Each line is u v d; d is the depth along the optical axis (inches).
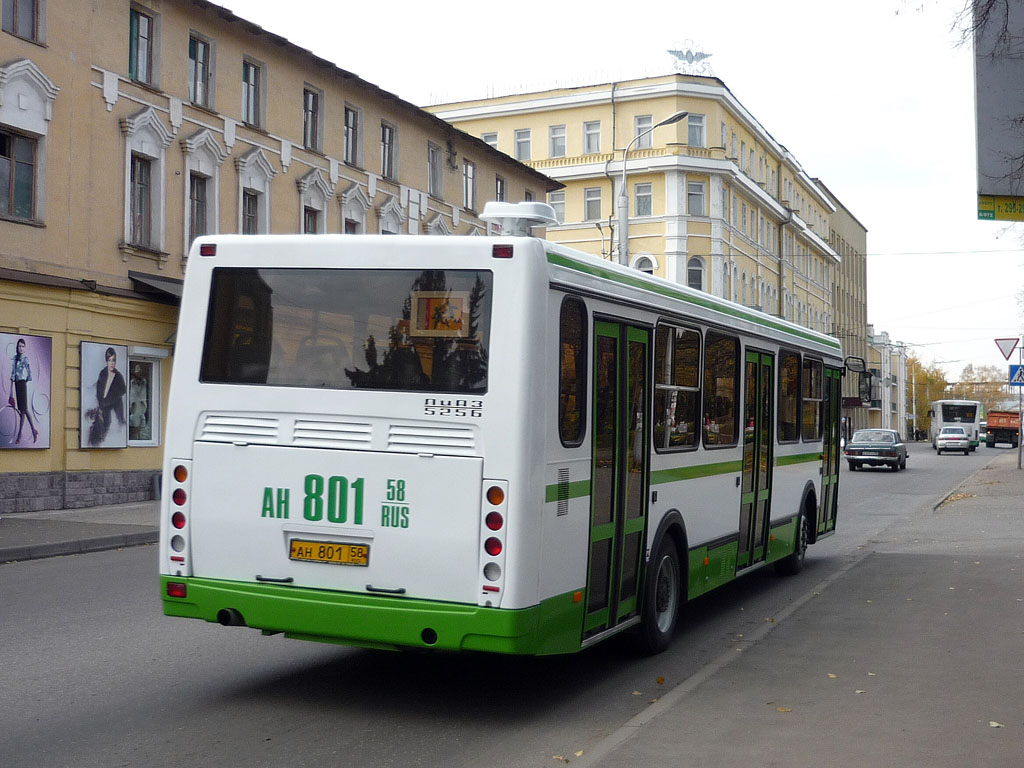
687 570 354.9
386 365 260.4
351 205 1227.2
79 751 232.4
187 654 329.4
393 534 255.0
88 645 340.8
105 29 871.1
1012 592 445.7
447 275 258.4
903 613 398.0
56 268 820.0
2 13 778.8
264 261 273.6
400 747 237.9
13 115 782.5
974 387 5807.1
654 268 2239.2
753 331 427.8
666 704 265.3
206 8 970.7
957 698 271.4
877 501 1080.2
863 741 232.5
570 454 267.7
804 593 472.7
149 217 933.8
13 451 781.3
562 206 2342.5
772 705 264.1
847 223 3826.3
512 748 237.5
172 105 946.1
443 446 252.8
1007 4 358.9
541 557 253.8
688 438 356.2
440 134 1429.6
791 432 494.3
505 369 250.7
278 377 269.1
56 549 592.1
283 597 261.9
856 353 3956.7
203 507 272.2
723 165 2240.4
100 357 859.4
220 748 235.9
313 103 1173.7
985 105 413.1
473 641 247.4
